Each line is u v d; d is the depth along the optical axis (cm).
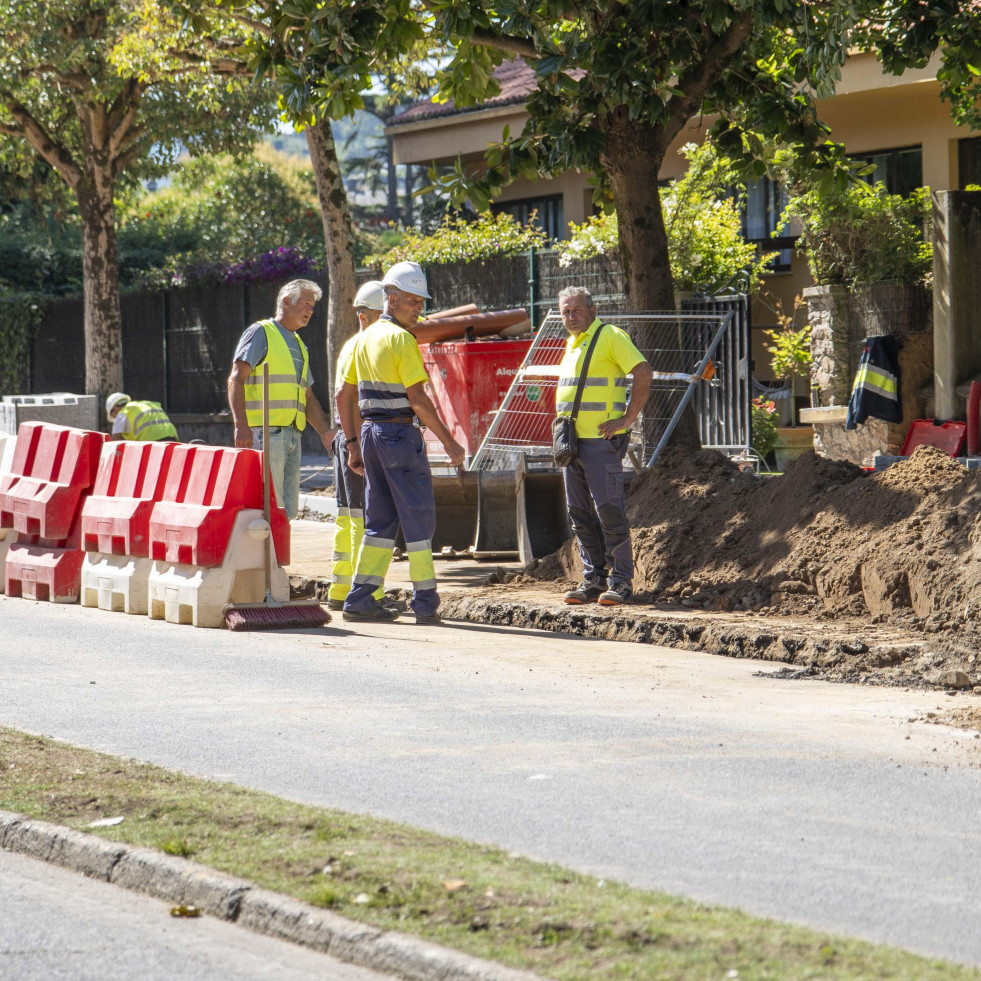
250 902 727
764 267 3544
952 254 2703
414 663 1417
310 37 1953
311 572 2031
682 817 880
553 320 2295
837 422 2958
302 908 703
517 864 754
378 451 1670
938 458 1703
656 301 2222
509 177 2175
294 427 1828
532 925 656
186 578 1675
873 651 1385
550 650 1509
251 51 2083
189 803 881
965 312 2722
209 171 6425
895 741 1085
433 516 1705
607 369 1692
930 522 1571
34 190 5650
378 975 655
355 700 1234
